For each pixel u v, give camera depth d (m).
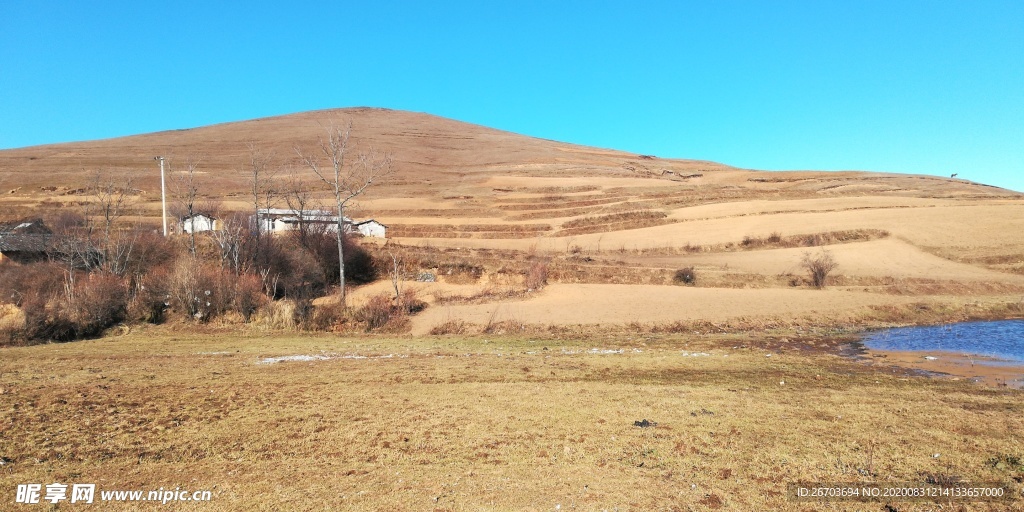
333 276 50.94
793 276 50.72
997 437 12.19
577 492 9.62
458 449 11.88
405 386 18.05
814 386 18.05
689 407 14.96
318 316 36.06
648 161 182.00
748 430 12.86
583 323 35.38
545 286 47.31
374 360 23.81
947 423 13.27
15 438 13.04
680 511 8.91
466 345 29.12
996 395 16.59
